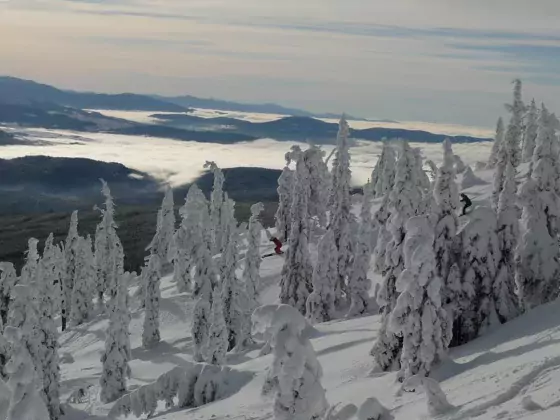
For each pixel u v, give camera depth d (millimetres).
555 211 31297
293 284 56188
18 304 41312
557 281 31078
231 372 31969
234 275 55500
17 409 15250
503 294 29094
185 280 77250
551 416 13844
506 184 30109
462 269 29250
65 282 82562
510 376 18672
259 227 59156
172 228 87625
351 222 52719
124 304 48156
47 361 41781
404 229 28328
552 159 31578
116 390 47312
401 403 20797
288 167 81812
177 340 63500
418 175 29062
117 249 83375
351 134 52719
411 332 23734
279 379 12883
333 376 29266
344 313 51719
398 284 24062
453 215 28953
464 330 29047
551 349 20672
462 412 16641
